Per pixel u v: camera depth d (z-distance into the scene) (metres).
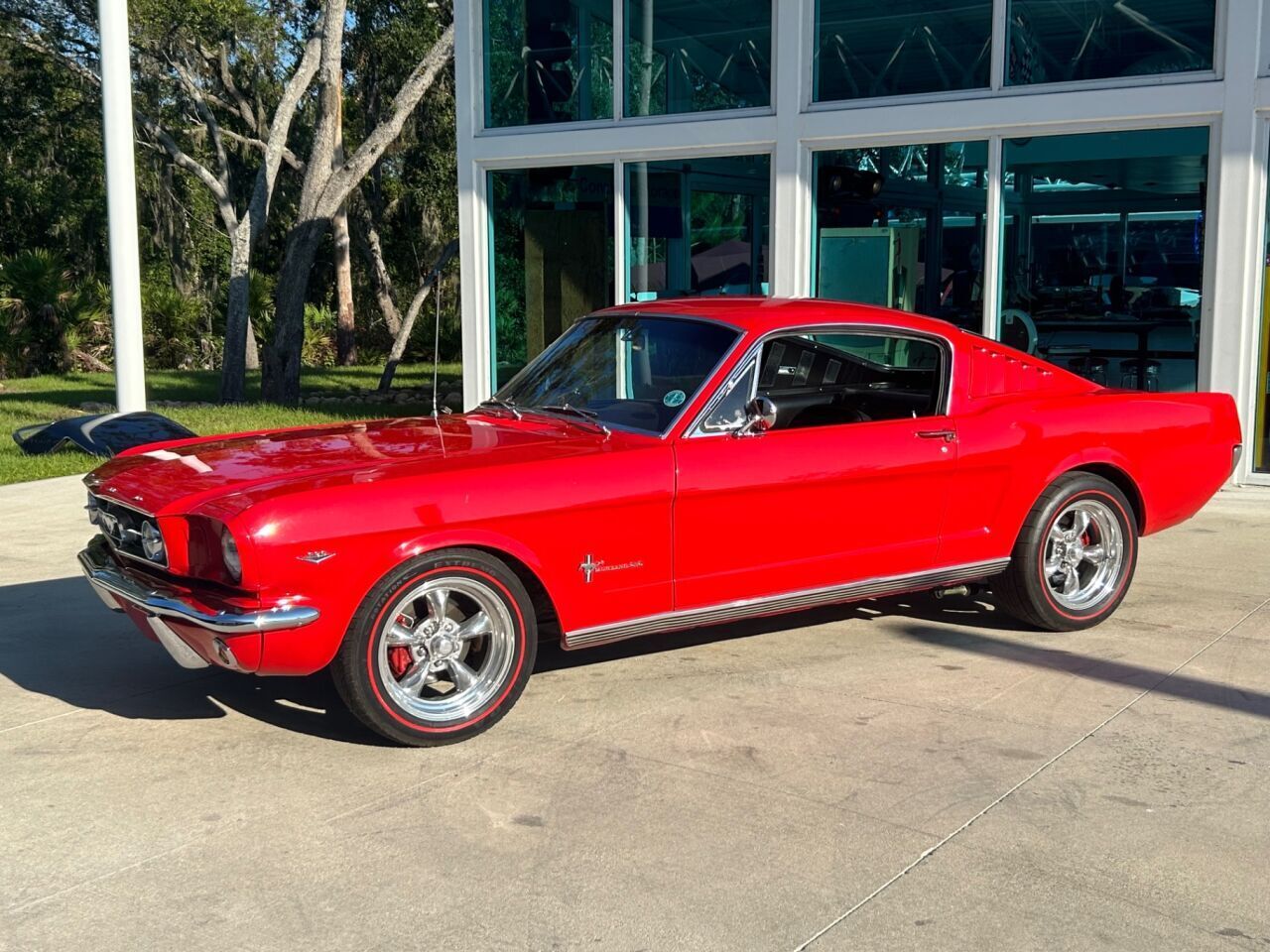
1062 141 9.55
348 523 4.14
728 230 10.98
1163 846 3.63
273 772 4.27
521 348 12.23
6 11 25.27
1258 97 8.70
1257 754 4.35
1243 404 9.10
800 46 10.36
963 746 4.43
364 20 35.16
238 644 4.09
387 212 40.41
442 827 3.80
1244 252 8.90
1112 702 4.89
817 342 5.42
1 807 3.98
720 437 4.92
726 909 3.27
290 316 20.70
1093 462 5.82
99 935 3.17
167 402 20.89
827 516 5.14
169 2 26.05
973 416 5.54
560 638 4.72
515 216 12.07
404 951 3.09
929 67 9.98
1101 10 9.27
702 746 4.45
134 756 4.43
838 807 3.91
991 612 6.32
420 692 4.52
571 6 11.49
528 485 4.46
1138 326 9.58
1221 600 6.41
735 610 5.04
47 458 11.70
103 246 38.06
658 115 11.18
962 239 9.99
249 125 35.06
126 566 4.71
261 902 3.34
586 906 3.30
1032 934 3.13
